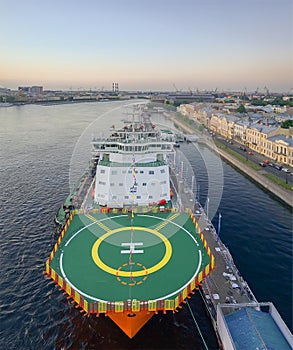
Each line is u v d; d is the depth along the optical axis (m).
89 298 30.36
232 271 44.41
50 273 33.28
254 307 36.06
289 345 30.67
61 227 58.59
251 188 89.88
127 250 38.44
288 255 54.53
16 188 83.31
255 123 150.62
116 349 34.22
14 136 167.38
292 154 104.12
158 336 35.62
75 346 34.59
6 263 49.41
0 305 40.75
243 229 63.75
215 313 37.44
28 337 36.06
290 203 74.88
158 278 33.47
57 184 86.81
